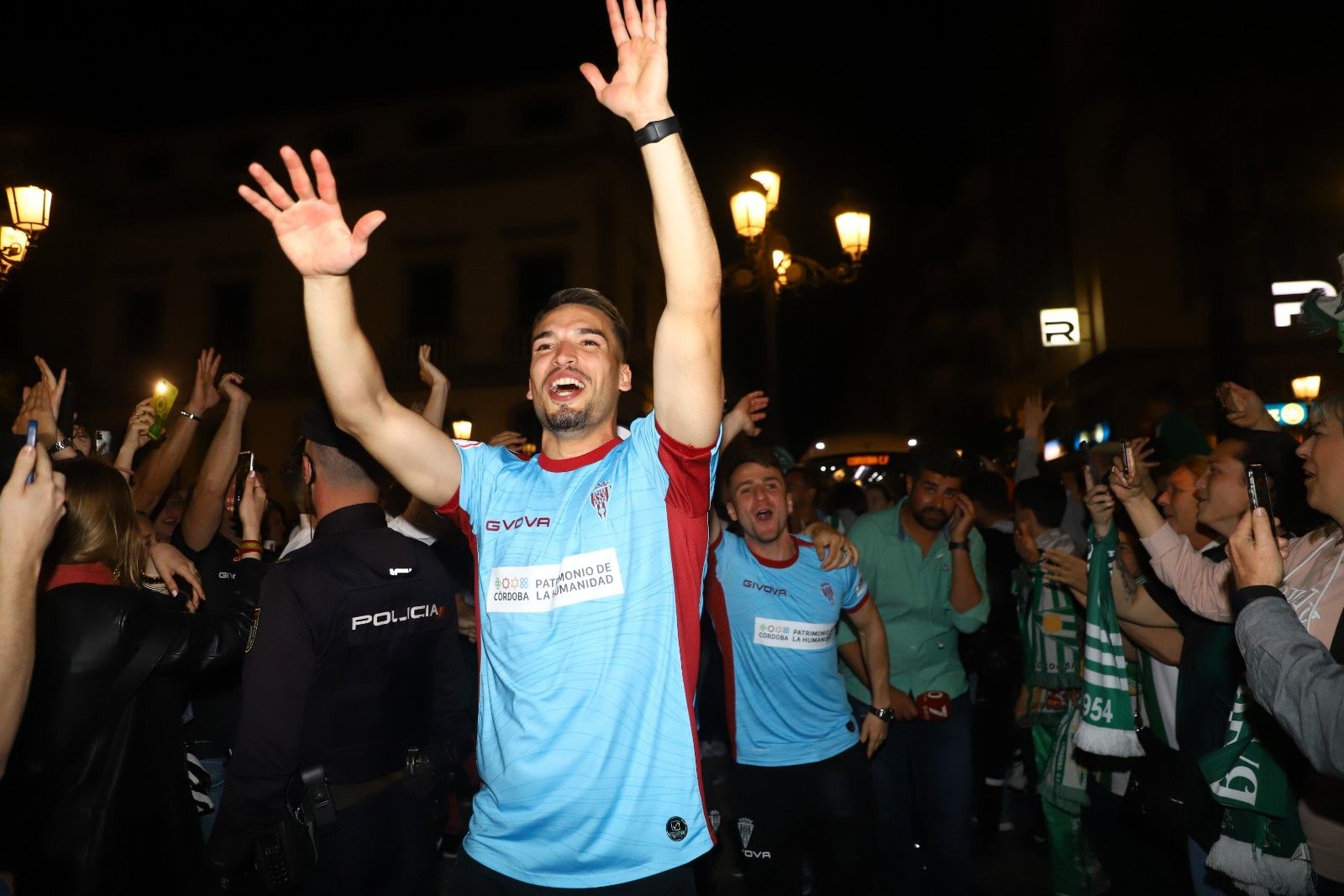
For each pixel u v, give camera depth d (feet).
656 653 7.22
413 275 76.95
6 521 6.64
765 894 13.03
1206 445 23.12
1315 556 8.79
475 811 7.63
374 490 10.39
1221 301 41.14
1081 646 15.56
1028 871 18.24
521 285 75.36
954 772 15.20
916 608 15.46
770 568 13.15
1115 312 61.57
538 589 7.41
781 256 35.01
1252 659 7.36
